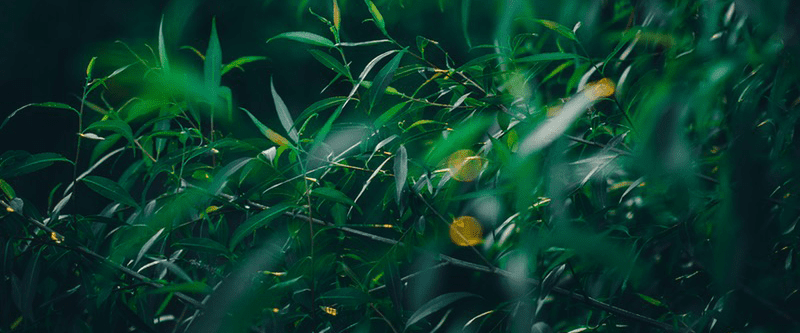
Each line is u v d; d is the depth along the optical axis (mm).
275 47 1766
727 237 983
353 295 1126
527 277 1206
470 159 1153
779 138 1089
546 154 1191
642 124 1007
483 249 1402
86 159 1785
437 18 1737
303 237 1194
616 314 1178
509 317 1254
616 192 1396
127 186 1293
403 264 1428
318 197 1181
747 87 1085
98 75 1750
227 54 1766
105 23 1779
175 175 1233
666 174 1056
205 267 1168
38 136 1805
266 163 1129
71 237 1158
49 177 1784
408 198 1151
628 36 1171
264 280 1162
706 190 1242
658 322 1175
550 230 1165
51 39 1783
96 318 1141
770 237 1251
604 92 1058
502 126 1108
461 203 1438
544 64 1179
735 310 1179
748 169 1000
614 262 1029
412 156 1315
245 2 1769
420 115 1261
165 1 1771
